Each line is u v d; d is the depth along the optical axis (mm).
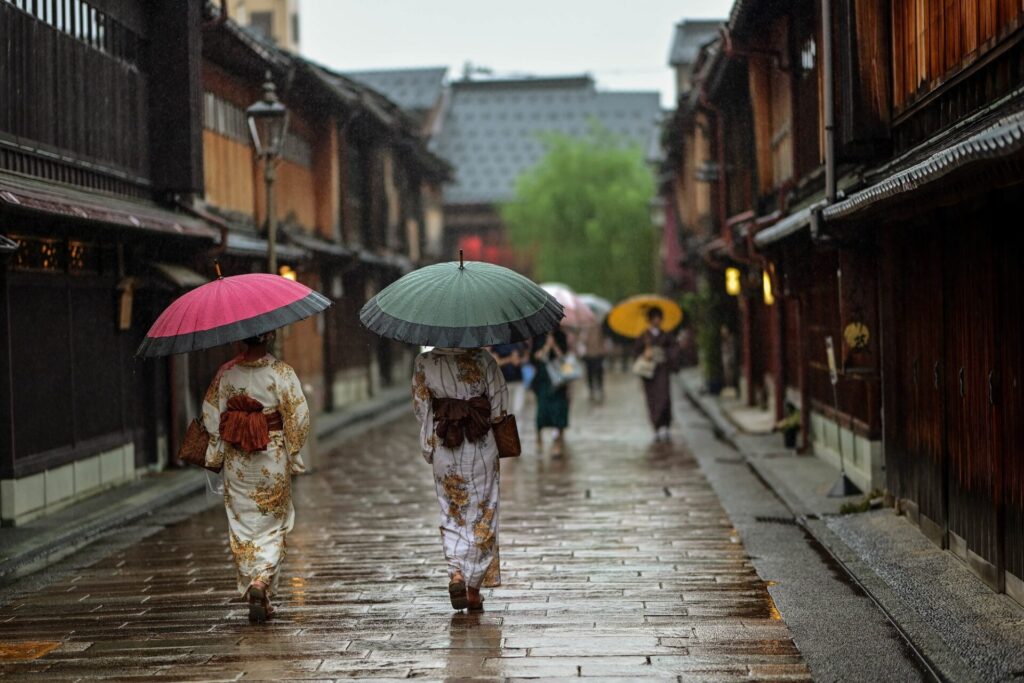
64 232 12367
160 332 7121
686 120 29781
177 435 15656
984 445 7477
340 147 26938
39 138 11875
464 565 7480
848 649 6559
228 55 18391
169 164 15211
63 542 10367
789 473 13539
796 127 15422
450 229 57812
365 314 7391
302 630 7227
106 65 13758
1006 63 7016
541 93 62125
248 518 7488
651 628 7105
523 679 6094
